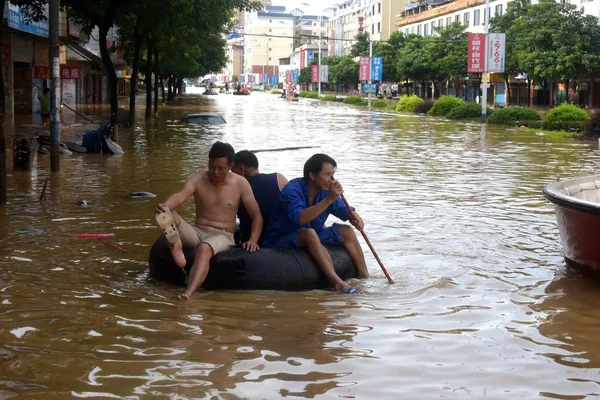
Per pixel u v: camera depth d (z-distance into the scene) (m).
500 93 65.88
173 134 26.12
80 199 11.40
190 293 6.31
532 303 6.30
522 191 12.91
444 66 62.69
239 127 31.27
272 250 6.81
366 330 5.54
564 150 21.94
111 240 8.57
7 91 28.50
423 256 7.95
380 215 10.35
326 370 4.74
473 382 4.59
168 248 6.93
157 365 4.77
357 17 113.88
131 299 6.27
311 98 91.81
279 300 6.32
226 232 7.10
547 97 58.41
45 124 27.08
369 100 59.88
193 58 51.47
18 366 4.73
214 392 4.36
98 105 47.59
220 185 7.10
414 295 6.50
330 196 6.82
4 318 5.68
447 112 45.75
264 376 4.62
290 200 6.98
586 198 8.39
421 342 5.29
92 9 22.28
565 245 7.48
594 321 5.83
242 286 6.61
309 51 116.88
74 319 5.69
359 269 7.09
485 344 5.27
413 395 4.38
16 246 8.14
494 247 8.40
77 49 43.88
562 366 4.88
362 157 18.89
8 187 12.52
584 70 47.22
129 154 18.64
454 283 6.91
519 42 48.91
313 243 6.77
